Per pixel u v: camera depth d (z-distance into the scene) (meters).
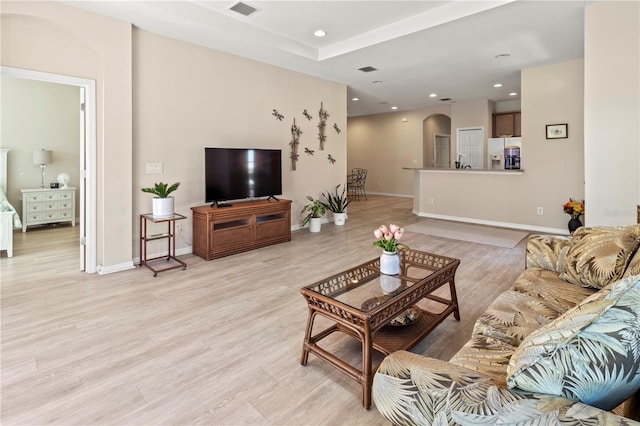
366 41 4.38
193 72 4.32
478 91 7.16
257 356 2.13
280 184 5.12
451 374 0.96
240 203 4.72
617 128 3.29
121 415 1.63
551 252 2.30
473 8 3.45
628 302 0.78
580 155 5.26
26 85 5.93
